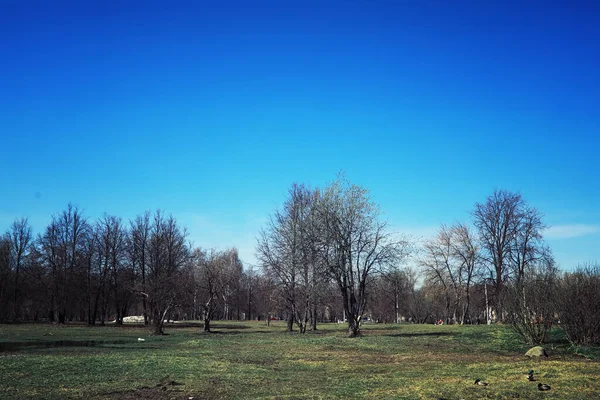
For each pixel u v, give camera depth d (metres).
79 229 75.81
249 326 74.81
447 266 75.12
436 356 25.05
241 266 111.12
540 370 17.89
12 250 76.25
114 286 74.62
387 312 102.31
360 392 14.60
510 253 58.22
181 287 54.69
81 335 46.69
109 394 14.63
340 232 41.72
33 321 79.06
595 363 20.03
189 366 20.84
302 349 30.14
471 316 99.31
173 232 73.00
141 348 31.84
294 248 50.84
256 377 17.98
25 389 15.29
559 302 26.72
